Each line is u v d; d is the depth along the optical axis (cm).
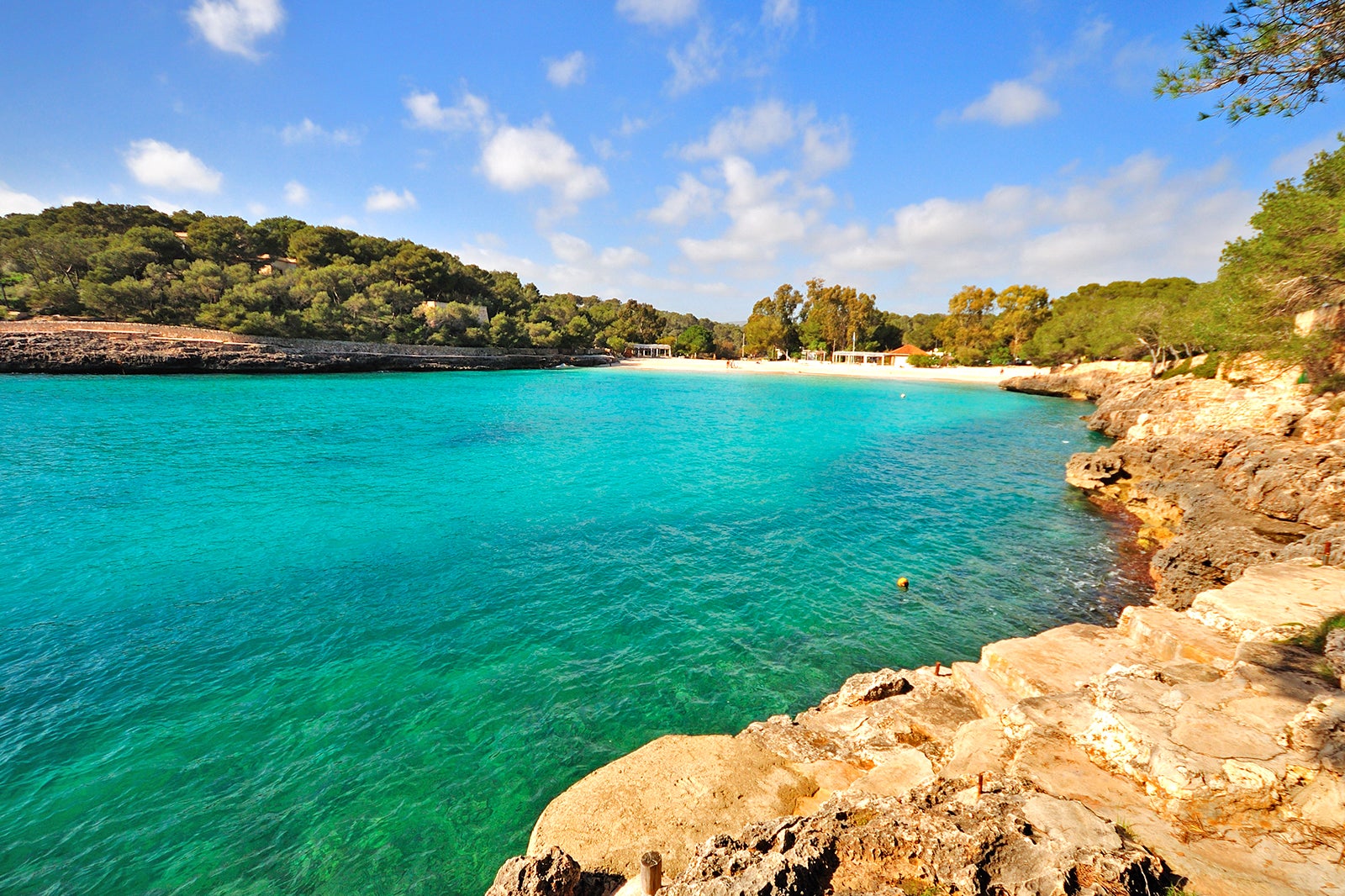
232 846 895
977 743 834
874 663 1423
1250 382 3544
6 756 1054
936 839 559
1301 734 641
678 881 588
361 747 1105
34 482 2719
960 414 6028
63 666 1336
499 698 1258
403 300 10944
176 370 7662
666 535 2258
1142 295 8769
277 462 3256
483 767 1062
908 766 891
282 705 1220
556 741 1130
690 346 15438
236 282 9412
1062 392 7581
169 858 870
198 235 10531
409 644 1463
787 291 14825
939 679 1187
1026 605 1730
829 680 1352
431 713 1205
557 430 4625
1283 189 2273
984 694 1052
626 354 15512
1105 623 1628
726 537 2256
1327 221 1895
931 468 3522
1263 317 2294
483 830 932
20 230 10250
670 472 3297
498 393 7256
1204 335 3198
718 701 1267
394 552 2031
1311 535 1528
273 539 2122
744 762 975
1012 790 652
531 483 2969
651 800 882
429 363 10406
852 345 13250
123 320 8350
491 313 13525
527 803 988
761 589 1808
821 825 620
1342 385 2422
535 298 16325
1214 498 2197
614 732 1162
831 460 3716
